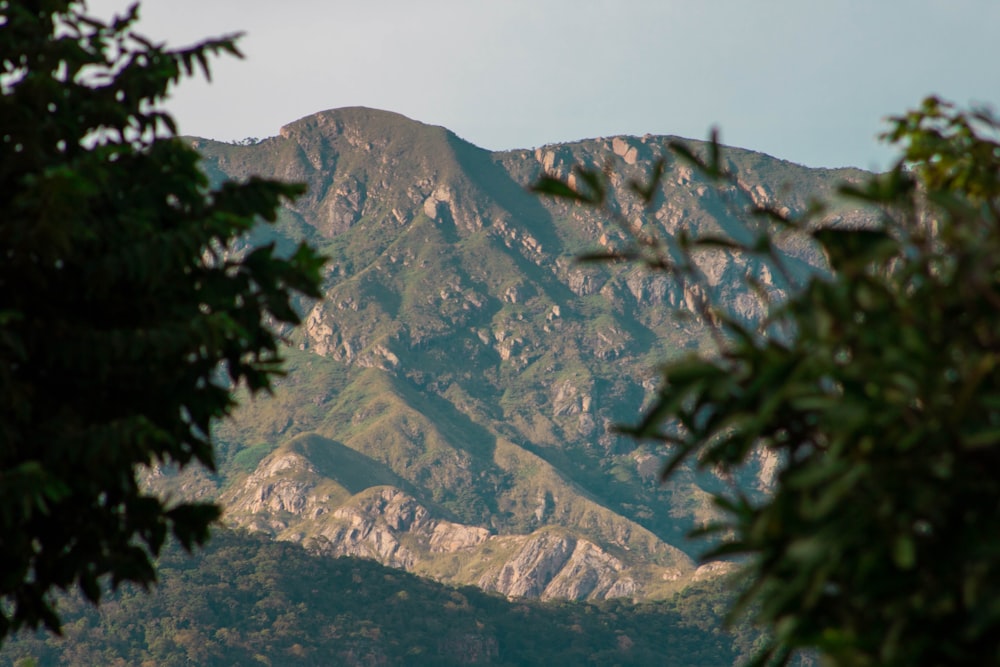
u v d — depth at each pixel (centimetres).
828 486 1511
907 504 1448
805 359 1515
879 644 1472
